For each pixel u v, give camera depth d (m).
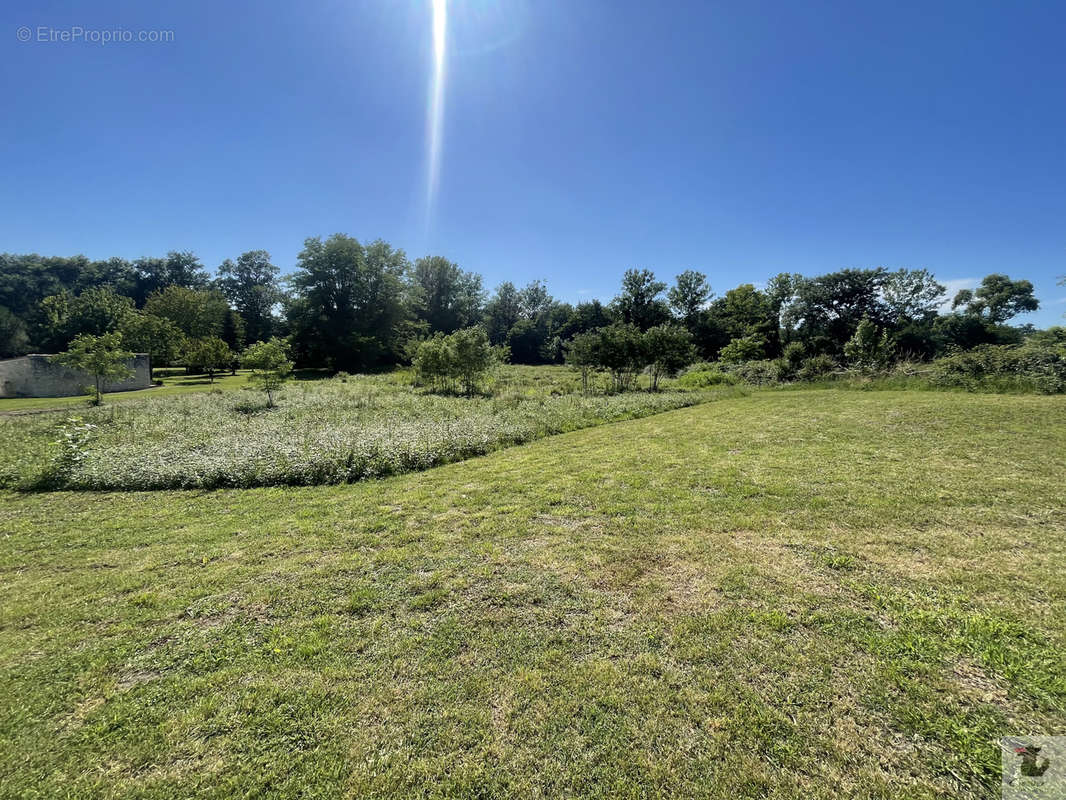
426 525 4.93
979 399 11.12
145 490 6.84
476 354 21.23
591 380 24.48
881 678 2.35
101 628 3.12
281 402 17.78
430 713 2.26
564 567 3.76
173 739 2.15
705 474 6.21
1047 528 4.00
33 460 8.21
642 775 1.89
